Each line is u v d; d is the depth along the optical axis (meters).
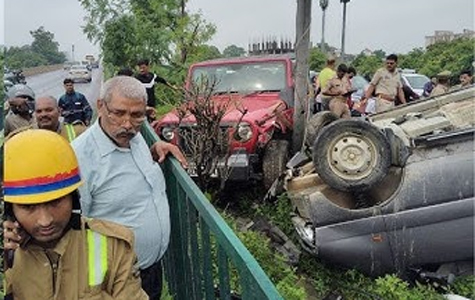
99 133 2.45
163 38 15.21
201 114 6.02
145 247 2.54
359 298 4.88
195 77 8.50
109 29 15.07
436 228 4.83
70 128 3.71
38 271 1.60
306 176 5.28
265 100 7.88
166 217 2.65
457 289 4.86
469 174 4.77
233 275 3.52
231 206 6.95
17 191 1.54
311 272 5.39
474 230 4.80
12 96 4.21
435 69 14.48
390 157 4.82
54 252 1.60
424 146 4.87
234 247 1.71
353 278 5.08
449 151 4.83
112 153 2.45
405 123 5.23
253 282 1.52
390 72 9.09
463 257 4.86
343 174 4.89
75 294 1.61
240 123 6.50
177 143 6.58
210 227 2.06
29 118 4.30
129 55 15.19
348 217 4.93
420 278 4.99
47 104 3.55
